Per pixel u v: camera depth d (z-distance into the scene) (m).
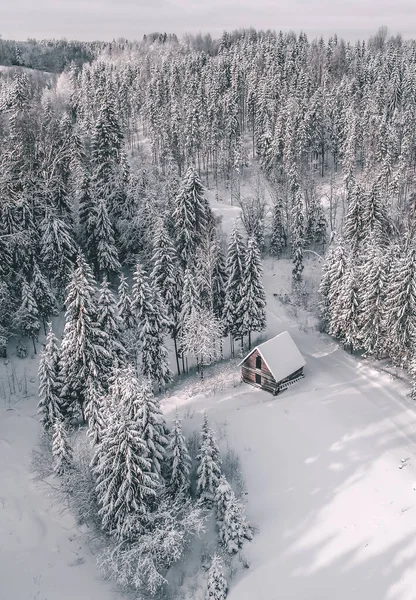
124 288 45.97
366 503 35.34
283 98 103.31
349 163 84.19
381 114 102.00
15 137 66.56
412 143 89.56
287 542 32.97
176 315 50.81
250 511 35.41
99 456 32.56
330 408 45.16
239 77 120.31
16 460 40.31
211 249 52.66
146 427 32.19
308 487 36.94
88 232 57.72
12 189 55.59
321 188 92.38
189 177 56.31
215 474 35.34
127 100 119.81
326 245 76.75
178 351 51.12
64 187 59.88
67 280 54.75
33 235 55.03
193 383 50.06
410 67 131.88
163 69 134.12
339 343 58.34
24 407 46.88
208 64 134.00
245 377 49.56
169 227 59.38
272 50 134.88
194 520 30.81
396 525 33.56
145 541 29.34
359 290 52.31
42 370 40.19
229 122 99.88
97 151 68.12
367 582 30.02
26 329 50.47
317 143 97.81
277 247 74.44
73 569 32.41
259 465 38.97
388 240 62.81
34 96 102.75
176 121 98.06
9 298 50.66
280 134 89.00
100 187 65.12
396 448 40.84
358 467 38.41
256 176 95.38
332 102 105.56
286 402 45.91
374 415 44.94
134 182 65.75
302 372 50.94
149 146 112.31
